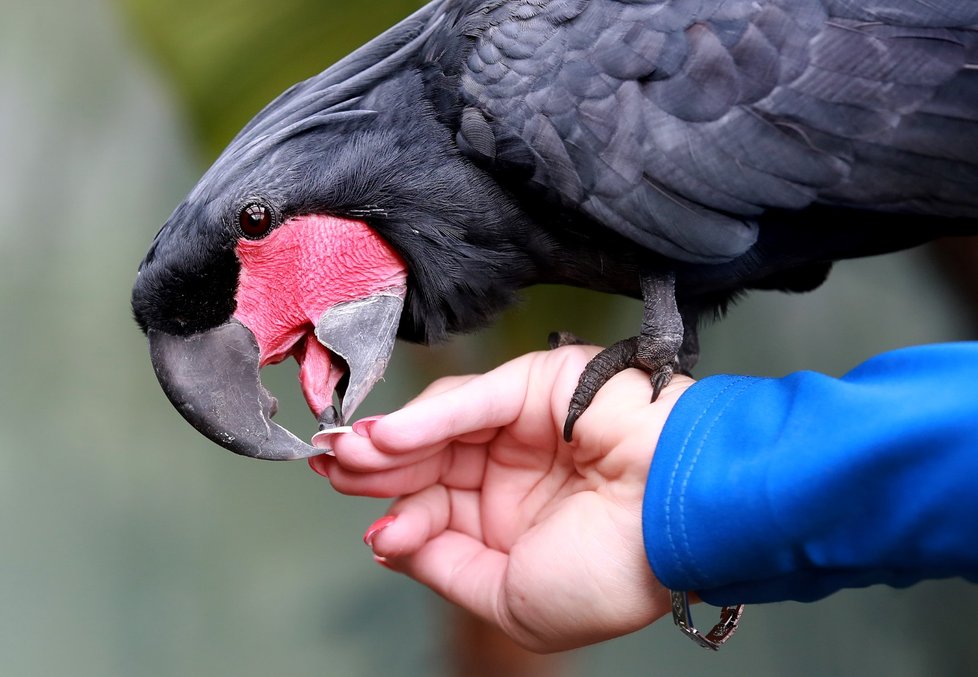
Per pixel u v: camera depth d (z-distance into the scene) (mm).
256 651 1863
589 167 728
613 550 685
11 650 1872
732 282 770
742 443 641
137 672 1872
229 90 903
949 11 713
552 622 696
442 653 1274
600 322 998
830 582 633
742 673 1736
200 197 750
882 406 605
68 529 1974
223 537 1976
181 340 755
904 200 727
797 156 721
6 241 2139
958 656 1713
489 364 1029
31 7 2141
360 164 748
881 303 1890
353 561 1930
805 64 718
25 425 2049
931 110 713
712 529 636
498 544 747
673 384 720
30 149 2158
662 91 724
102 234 2160
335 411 754
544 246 762
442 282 760
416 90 757
